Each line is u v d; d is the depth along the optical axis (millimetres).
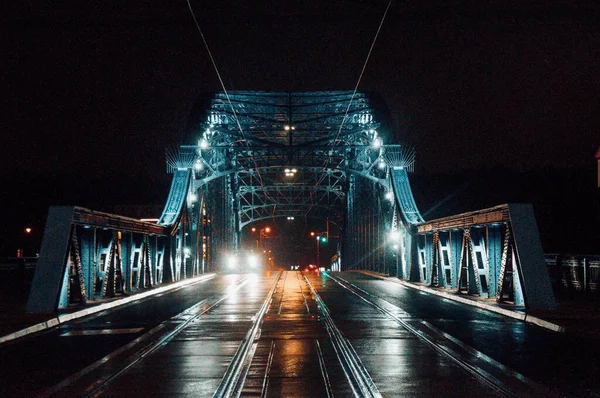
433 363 12555
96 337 16438
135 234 30875
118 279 28094
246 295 31031
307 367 12180
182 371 11914
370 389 10250
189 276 45844
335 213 94812
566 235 47594
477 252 26109
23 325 17219
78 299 23000
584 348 14203
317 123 61844
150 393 10172
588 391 10102
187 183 46250
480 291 24734
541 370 11758
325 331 17344
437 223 30891
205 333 17062
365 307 24359
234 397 9828
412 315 21094
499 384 10547
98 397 9953
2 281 35500
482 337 15891
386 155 48031
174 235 40438
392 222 46844
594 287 25438
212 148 53812
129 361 12867
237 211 81750
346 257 78688
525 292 20234
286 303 26359
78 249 22625
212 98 53688
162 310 23250
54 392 10227
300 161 56594
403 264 40938
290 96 58031
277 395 9945
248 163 56375
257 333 17000
